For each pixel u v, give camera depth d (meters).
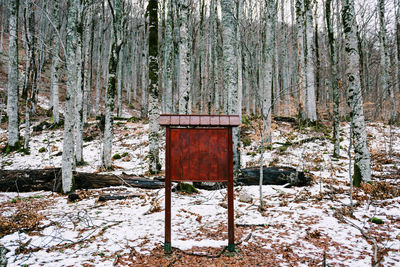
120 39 12.06
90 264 3.42
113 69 11.70
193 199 6.82
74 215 5.48
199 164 3.86
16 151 13.83
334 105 11.26
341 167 9.69
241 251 3.76
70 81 7.43
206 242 4.05
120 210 5.94
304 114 16.42
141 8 27.22
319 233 4.22
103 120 17.91
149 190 7.82
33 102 18.66
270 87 12.92
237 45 11.94
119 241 4.18
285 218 5.08
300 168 9.12
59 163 12.43
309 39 15.73
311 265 3.29
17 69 13.95
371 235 4.11
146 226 4.89
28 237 4.34
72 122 7.55
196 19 25.84
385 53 17.11
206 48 25.25
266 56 13.20
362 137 6.96
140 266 3.36
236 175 8.09
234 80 8.59
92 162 12.84
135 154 13.98
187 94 8.91
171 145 3.91
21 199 6.91
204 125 3.75
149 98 10.38
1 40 27.83
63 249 3.90
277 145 13.31
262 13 21.95
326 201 6.00
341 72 11.40
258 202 6.29
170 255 3.67
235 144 8.24
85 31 18.05
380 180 7.37
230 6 8.58
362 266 3.22
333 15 20.33
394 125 15.73
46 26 24.11
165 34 19.88
